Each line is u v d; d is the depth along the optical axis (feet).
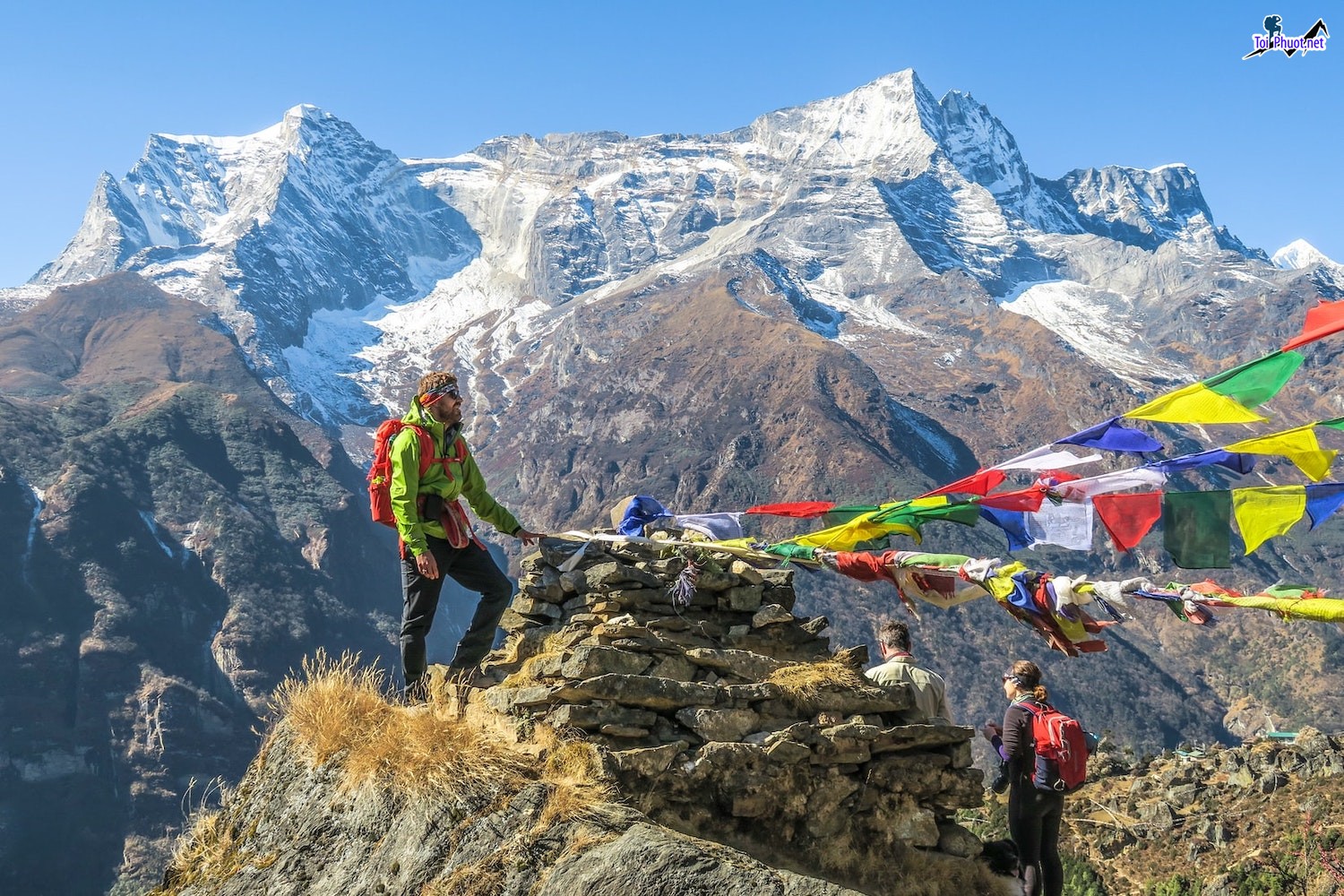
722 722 23.68
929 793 25.40
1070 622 20.01
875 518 24.30
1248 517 17.74
